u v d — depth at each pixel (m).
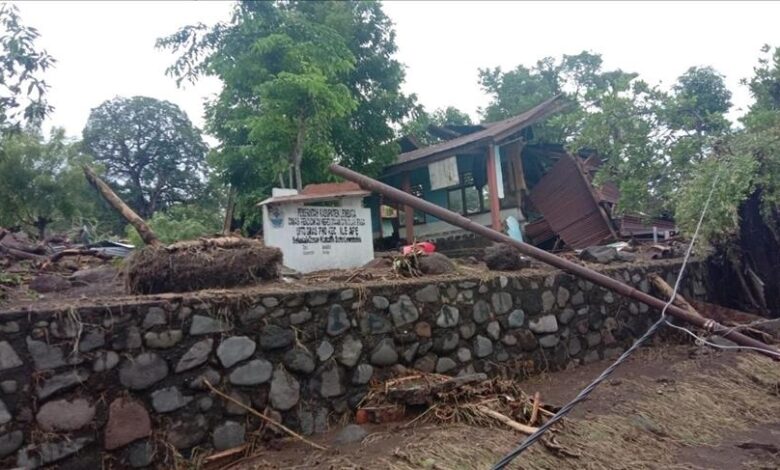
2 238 8.33
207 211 24.69
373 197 17.91
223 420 4.36
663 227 13.98
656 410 5.75
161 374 4.15
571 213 14.77
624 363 7.34
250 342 4.59
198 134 29.05
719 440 5.48
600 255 8.95
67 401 3.78
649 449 5.03
